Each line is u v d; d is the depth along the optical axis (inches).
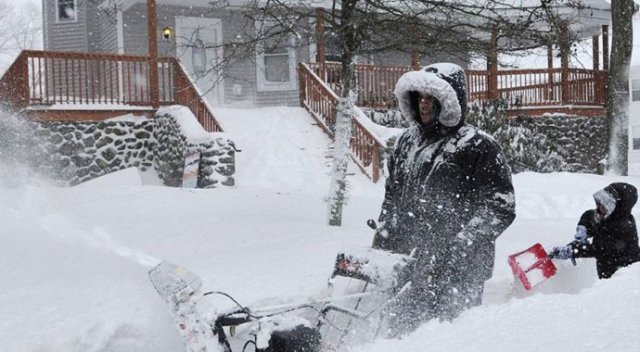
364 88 703.1
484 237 157.6
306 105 680.4
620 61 738.8
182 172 556.7
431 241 163.5
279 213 410.0
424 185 166.9
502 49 345.1
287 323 126.1
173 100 636.1
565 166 774.5
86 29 829.8
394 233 171.5
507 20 346.9
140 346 164.2
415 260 155.6
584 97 826.8
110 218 364.2
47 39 886.4
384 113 669.3
